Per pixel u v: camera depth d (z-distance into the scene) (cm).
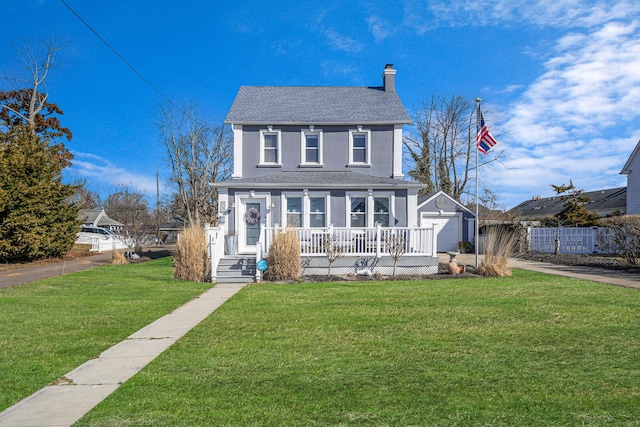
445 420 388
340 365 539
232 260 1559
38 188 2066
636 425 377
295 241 1462
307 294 1116
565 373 503
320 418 394
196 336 691
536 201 5447
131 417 399
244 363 551
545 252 2336
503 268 1468
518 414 399
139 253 2577
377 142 1986
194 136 3959
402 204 1848
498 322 756
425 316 816
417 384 473
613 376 492
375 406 418
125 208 4884
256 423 385
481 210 3478
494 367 526
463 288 1180
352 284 1310
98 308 934
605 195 4266
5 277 1525
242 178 1948
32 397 448
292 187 1798
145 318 830
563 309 855
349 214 1836
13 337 686
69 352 606
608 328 703
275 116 1986
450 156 3966
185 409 415
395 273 1526
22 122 3516
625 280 1287
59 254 2323
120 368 538
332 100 2155
